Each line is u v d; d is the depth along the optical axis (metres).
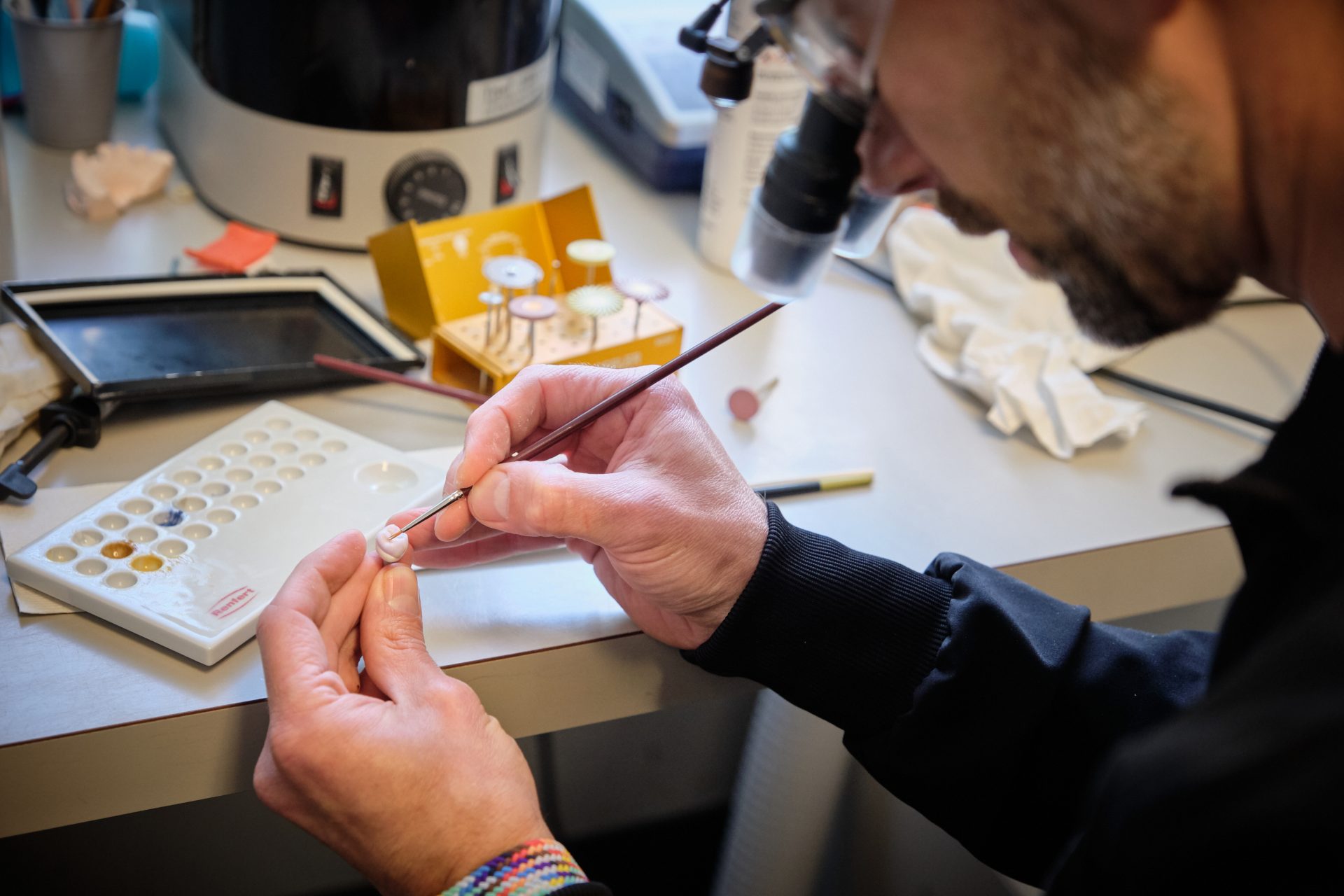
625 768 0.95
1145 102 0.47
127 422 0.66
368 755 0.52
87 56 0.81
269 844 0.87
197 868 0.86
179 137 0.84
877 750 0.59
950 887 0.80
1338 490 0.49
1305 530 0.49
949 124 0.50
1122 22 0.47
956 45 0.48
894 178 0.55
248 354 0.69
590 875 0.94
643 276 0.81
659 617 0.59
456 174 0.78
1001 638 0.58
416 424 0.68
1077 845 0.51
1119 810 0.47
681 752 0.96
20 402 0.64
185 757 0.55
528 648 0.58
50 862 0.82
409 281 0.72
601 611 0.60
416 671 0.55
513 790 0.54
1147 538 0.67
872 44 0.50
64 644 0.56
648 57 0.90
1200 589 0.71
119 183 0.80
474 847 0.53
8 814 0.54
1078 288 0.52
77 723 0.53
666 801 0.99
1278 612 0.49
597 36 0.92
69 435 0.64
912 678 0.59
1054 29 0.47
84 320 0.69
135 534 0.59
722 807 0.99
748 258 0.60
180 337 0.69
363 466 0.64
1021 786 0.59
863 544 0.65
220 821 0.85
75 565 0.58
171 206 0.81
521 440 0.61
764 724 0.76
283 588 0.55
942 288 0.80
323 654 0.54
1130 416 0.73
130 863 0.84
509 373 0.68
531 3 0.77
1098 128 0.48
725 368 0.74
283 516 0.61
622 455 0.61
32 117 0.83
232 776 0.56
